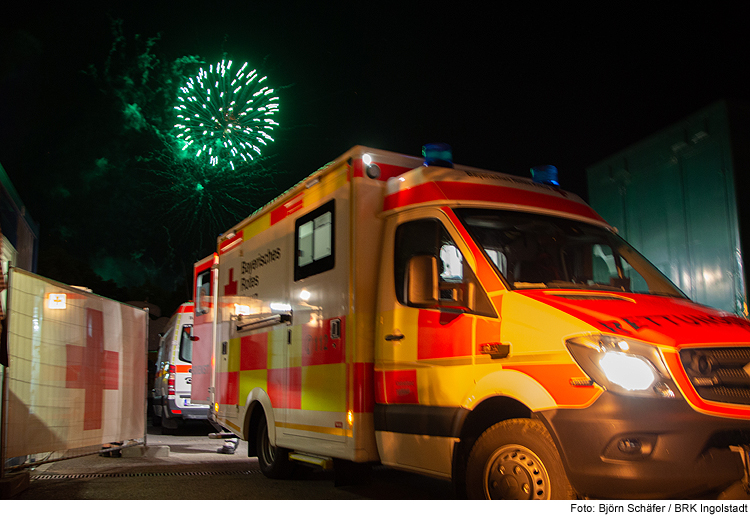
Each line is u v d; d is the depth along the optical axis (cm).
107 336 776
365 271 516
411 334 468
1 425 545
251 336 716
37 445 615
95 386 739
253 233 741
